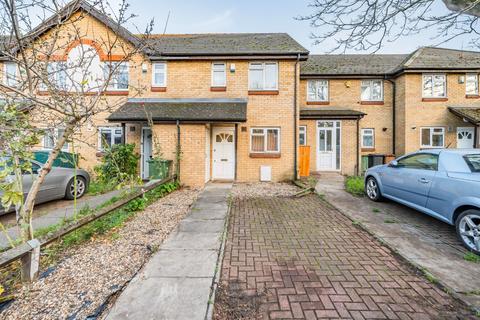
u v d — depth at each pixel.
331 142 13.28
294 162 10.63
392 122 13.62
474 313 2.49
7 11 3.01
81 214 5.41
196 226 4.97
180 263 3.44
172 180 8.83
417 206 5.16
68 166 7.61
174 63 10.92
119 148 9.12
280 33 13.30
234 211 6.17
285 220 5.44
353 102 13.77
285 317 2.45
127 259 3.56
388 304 2.63
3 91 3.30
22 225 3.15
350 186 8.73
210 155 10.73
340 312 2.51
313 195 7.91
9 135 3.10
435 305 2.62
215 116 9.26
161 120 9.23
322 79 13.92
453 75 12.90
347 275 3.19
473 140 12.73
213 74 10.98
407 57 14.77
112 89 10.79
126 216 5.48
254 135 10.85
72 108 3.29
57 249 3.78
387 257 3.68
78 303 2.61
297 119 10.66
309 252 3.86
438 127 12.83
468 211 3.91
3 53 3.25
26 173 5.97
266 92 10.73
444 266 3.39
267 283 3.01
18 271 3.20
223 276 3.16
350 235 4.54
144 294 2.72
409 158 5.73
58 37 3.72
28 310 2.50
